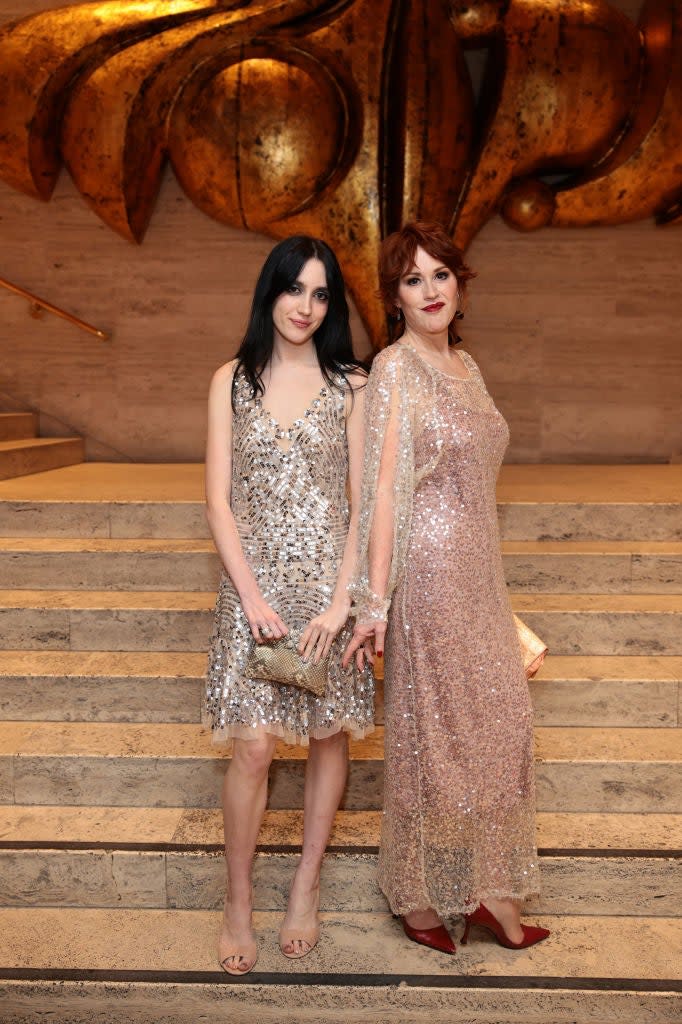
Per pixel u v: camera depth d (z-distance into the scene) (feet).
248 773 7.77
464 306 8.29
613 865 8.96
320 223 19.07
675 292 21.06
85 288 20.97
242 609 7.80
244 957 8.14
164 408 21.25
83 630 11.99
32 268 20.93
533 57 18.47
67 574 13.08
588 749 10.21
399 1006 8.03
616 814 9.91
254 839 8.07
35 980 8.07
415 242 7.77
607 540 14.12
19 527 14.11
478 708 7.84
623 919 8.99
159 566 13.02
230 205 19.17
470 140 19.01
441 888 8.02
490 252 20.95
